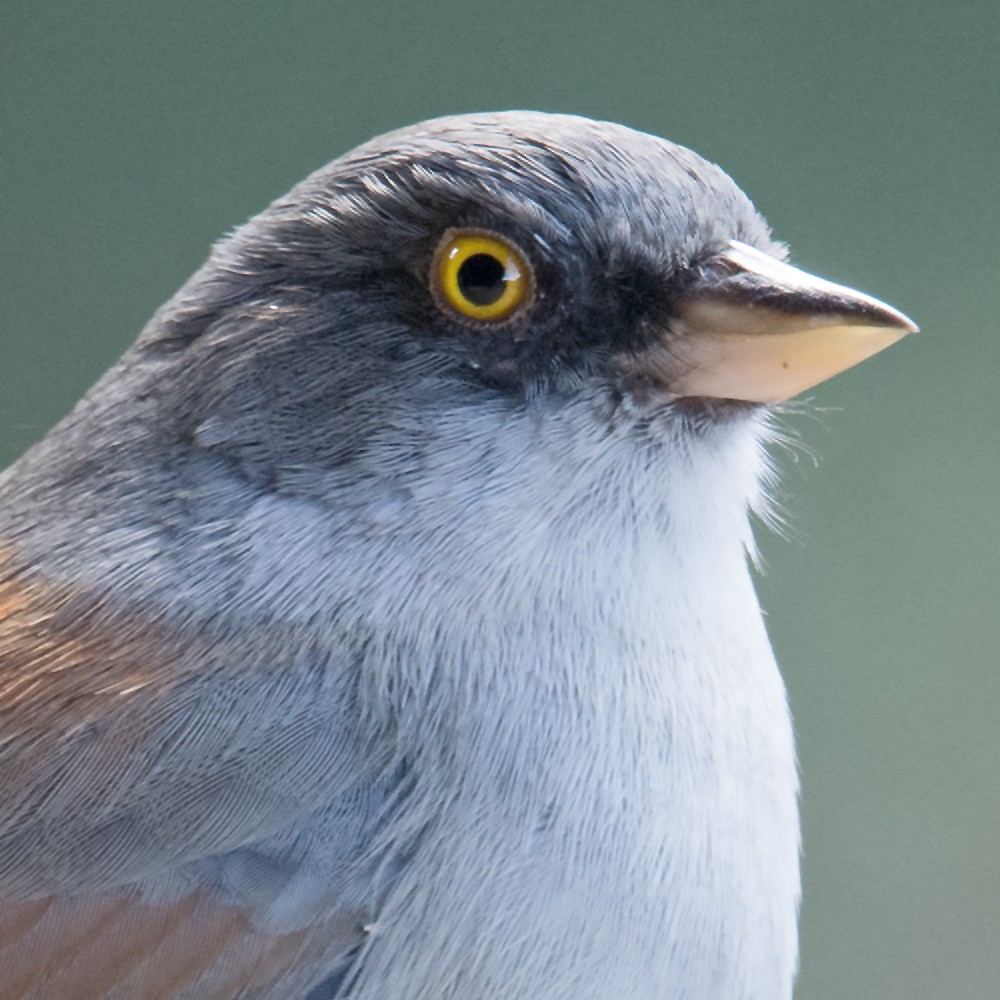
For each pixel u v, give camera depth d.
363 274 1.27
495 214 1.27
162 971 1.26
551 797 1.26
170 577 1.27
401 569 1.27
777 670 1.28
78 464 1.27
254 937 1.26
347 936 1.26
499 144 1.27
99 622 1.27
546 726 1.26
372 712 1.26
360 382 1.27
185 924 1.26
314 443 1.27
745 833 1.27
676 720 1.27
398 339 1.27
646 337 1.27
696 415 1.27
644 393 1.27
